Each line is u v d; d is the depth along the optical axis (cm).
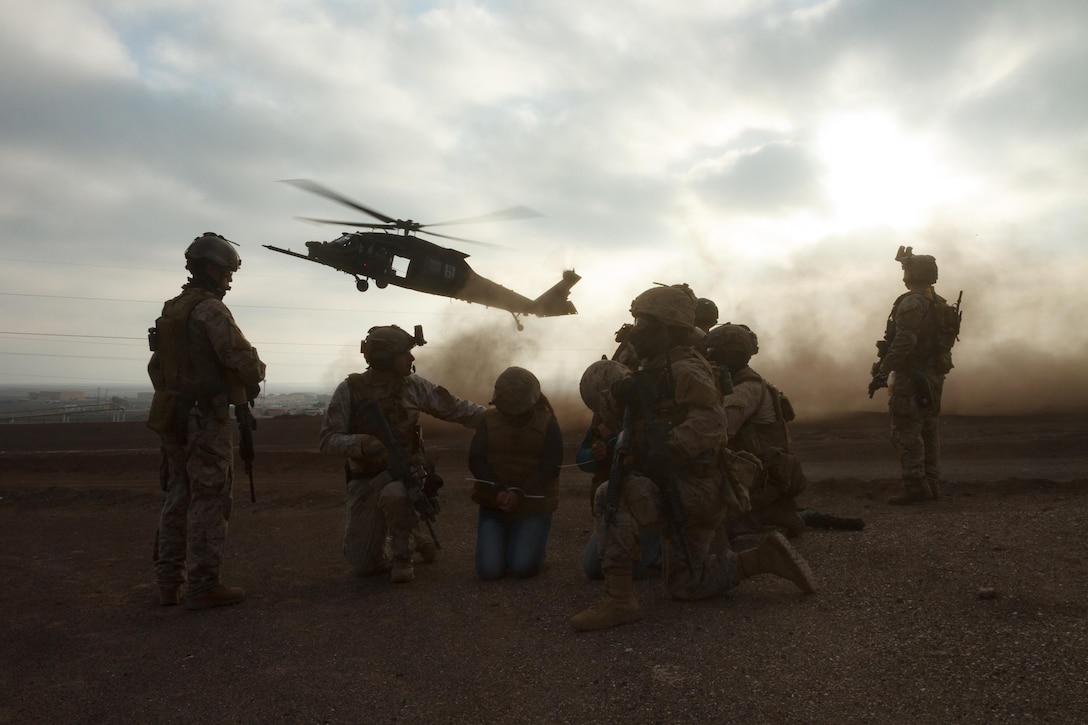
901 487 868
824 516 605
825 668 312
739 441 545
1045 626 339
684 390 387
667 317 395
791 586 441
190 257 494
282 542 700
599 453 477
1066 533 508
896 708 274
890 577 438
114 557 659
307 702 318
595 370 484
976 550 480
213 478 476
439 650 373
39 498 1021
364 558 537
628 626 387
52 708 325
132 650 398
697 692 298
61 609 487
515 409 506
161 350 477
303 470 1331
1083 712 260
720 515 411
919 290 751
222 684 344
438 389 540
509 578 515
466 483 1039
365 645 387
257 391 492
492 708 302
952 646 325
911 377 743
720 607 408
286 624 432
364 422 525
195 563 473
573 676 326
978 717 263
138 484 1204
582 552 599
